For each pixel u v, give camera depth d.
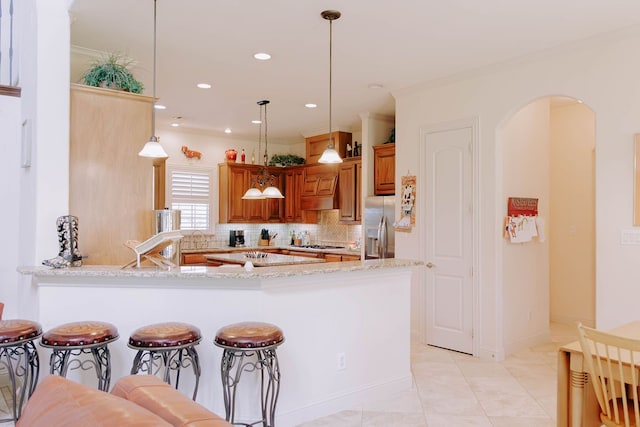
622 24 3.46
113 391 1.33
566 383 2.42
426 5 3.15
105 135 3.53
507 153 4.56
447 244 4.80
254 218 8.05
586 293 5.64
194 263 7.18
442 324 4.85
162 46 3.93
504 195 4.51
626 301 3.53
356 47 3.93
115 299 2.93
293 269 3.10
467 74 4.56
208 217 7.89
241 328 2.54
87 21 3.43
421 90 5.05
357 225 7.40
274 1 3.10
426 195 5.00
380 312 3.58
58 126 3.27
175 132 7.57
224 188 7.85
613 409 2.26
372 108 6.04
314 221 8.05
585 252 5.64
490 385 3.78
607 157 3.65
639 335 2.56
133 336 2.47
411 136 5.17
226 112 6.37
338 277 3.30
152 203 3.73
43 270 2.85
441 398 3.52
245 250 7.71
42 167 3.21
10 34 4.43
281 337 2.57
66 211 3.29
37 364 2.71
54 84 3.26
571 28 3.53
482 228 4.50
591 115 5.55
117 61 4.04
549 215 5.56
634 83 3.52
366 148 6.22
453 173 4.74
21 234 3.80
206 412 1.12
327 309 3.25
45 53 3.23
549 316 5.52
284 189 8.38
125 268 3.00
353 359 3.40
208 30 3.60
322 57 4.18
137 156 3.66
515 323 4.64
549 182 5.46
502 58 4.18
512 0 3.07
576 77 3.84
